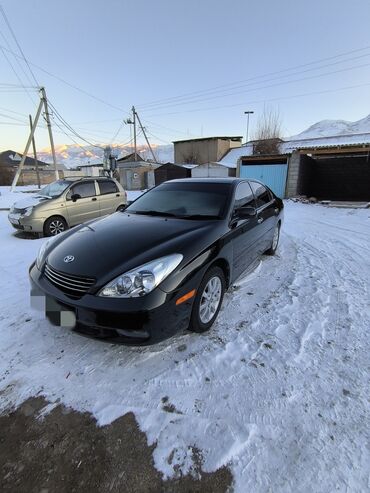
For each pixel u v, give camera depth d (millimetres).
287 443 1584
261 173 14914
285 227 7441
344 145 12898
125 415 1757
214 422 1710
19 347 2348
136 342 1988
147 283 1975
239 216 3027
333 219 8719
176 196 3375
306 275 3908
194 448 1562
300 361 2215
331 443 1583
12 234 6762
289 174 14211
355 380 2031
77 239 2598
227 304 3066
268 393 1916
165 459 1508
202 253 2338
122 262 2133
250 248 3471
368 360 2230
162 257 2137
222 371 2105
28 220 6184
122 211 3441
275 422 1708
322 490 1355
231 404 1830
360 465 1468
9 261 4602
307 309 2980
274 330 2611
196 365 2162
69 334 2510
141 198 3652
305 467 1460
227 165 23016
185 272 2150
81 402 1847
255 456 1518
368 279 3795
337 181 16453
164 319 2006
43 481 1410
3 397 1882
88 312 1987
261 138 27625
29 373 2076
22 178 42969
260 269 4102
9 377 2041
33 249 5355
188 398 1873
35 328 2604
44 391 1929
